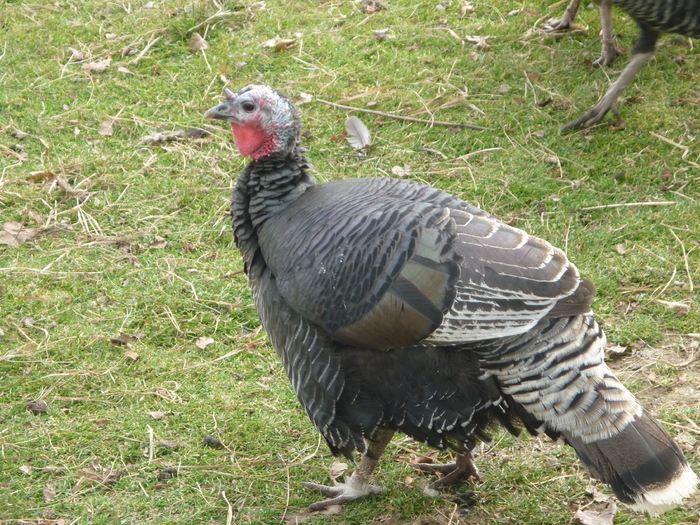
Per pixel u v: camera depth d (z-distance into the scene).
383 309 7.24
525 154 13.30
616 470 6.90
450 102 14.45
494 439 9.09
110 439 9.16
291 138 8.34
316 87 14.99
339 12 17.00
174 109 14.61
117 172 13.22
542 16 16.45
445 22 16.53
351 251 7.38
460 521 8.20
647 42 13.04
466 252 7.25
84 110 14.55
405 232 7.34
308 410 7.96
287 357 7.95
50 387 9.80
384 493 8.58
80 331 10.55
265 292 8.08
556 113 14.08
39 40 16.34
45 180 13.05
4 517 8.23
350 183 8.26
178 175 13.18
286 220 8.02
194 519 8.30
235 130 8.43
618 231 11.77
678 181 12.48
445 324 7.14
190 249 11.89
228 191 12.88
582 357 7.10
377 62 15.57
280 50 16.00
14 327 10.60
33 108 14.62
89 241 11.98
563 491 8.42
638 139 13.33
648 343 10.11
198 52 16.02
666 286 10.81
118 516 8.30
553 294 7.14
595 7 16.47
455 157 13.34
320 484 8.73
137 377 9.98
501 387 7.30
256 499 8.55
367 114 14.38
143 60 15.83
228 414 9.49
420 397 7.52
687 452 8.63
